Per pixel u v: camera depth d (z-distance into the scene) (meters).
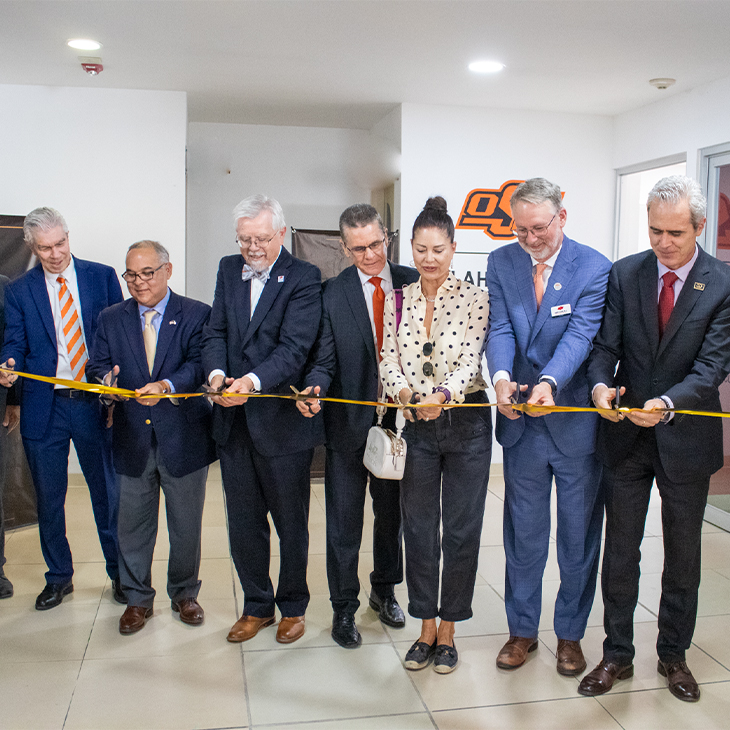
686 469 2.38
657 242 2.26
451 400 2.47
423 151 5.29
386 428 2.60
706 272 2.32
